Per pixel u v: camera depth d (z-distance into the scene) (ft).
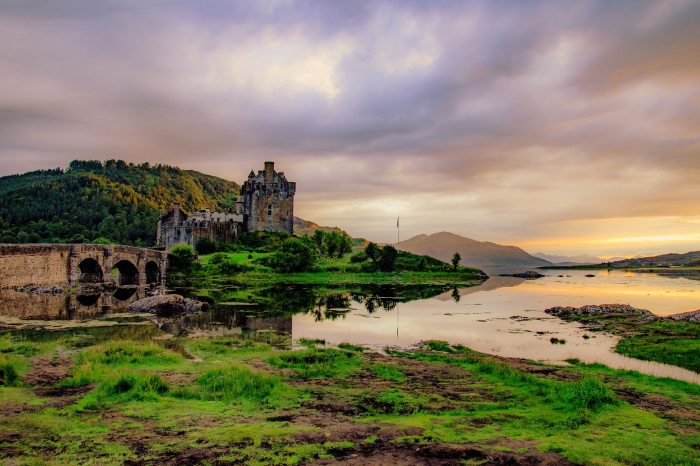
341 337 123.34
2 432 46.78
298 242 424.05
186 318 155.33
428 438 47.14
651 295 279.49
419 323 152.25
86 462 39.96
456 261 504.02
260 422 51.57
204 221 488.02
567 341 120.98
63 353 92.94
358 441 45.98
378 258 437.58
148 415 52.75
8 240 586.45
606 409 58.90
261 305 197.67
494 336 128.67
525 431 50.01
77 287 249.34
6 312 163.94
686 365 92.99
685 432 51.31
